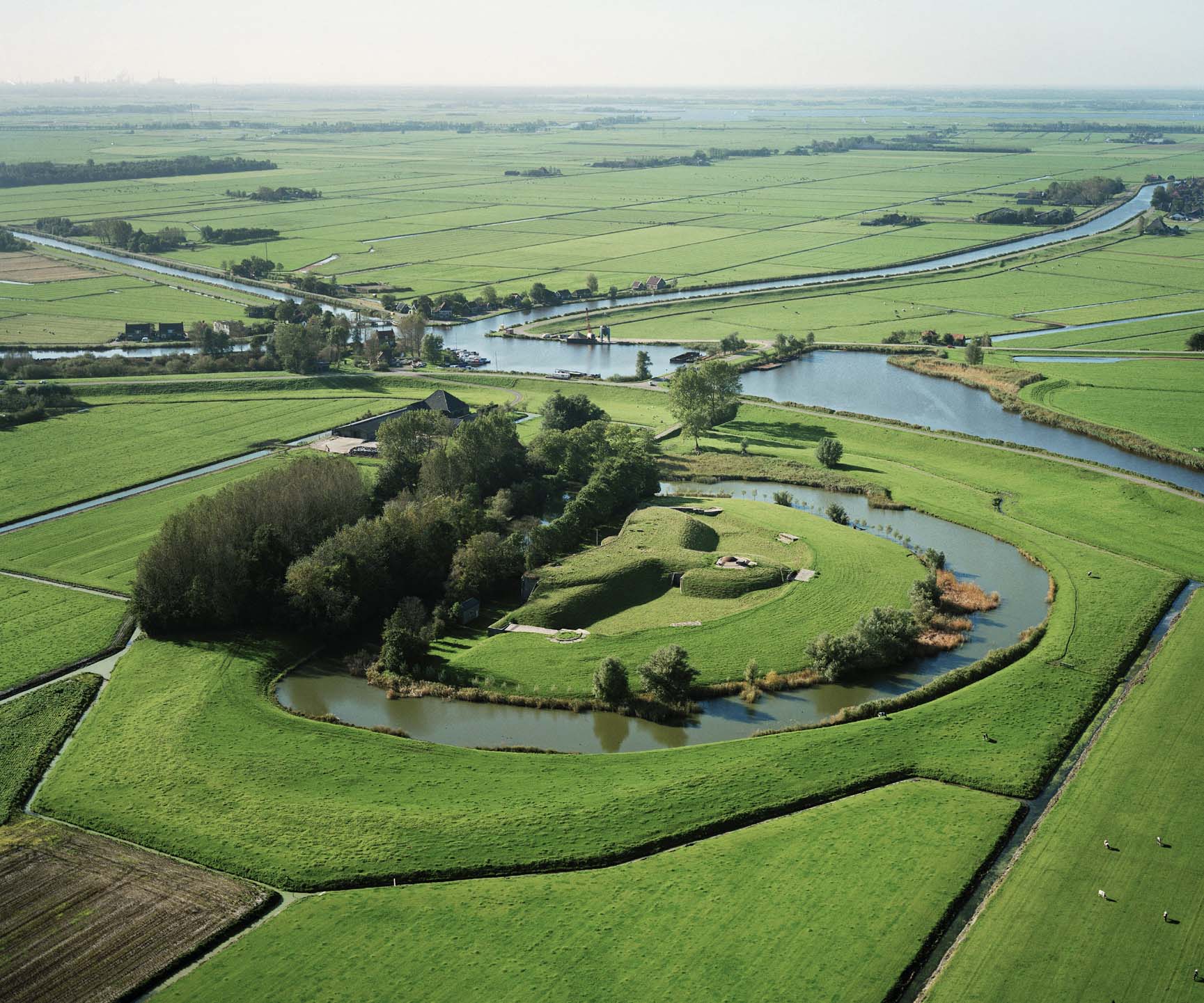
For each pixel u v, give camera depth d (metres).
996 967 88.75
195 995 87.31
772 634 148.62
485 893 99.12
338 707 136.62
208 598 153.62
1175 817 107.19
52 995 87.62
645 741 127.88
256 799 113.25
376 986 87.88
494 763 120.44
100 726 128.75
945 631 150.62
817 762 118.56
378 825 108.56
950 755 119.75
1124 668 138.00
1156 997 85.44
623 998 86.00
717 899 97.38
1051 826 106.62
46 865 103.56
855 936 92.38
